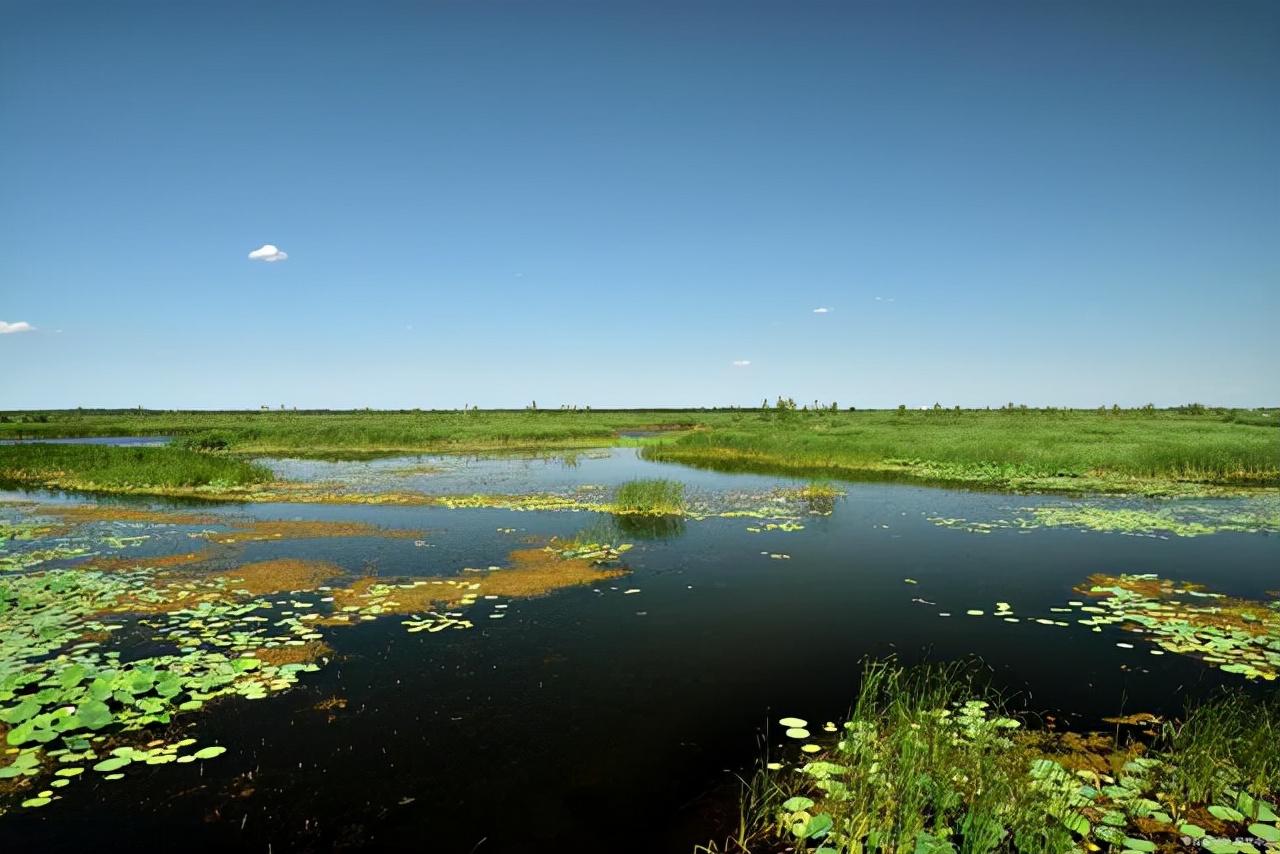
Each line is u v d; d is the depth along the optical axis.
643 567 11.91
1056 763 5.48
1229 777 5.29
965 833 4.65
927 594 10.36
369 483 24.08
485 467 30.34
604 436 50.81
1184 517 16.73
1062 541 14.05
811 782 5.41
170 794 5.20
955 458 29.09
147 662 7.34
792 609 9.65
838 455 31.08
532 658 7.86
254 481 24.00
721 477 25.97
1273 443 28.75
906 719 5.80
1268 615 9.30
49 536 14.53
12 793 5.16
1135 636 8.59
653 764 5.71
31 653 7.61
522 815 5.02
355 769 5.58
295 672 7.38
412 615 9.31
